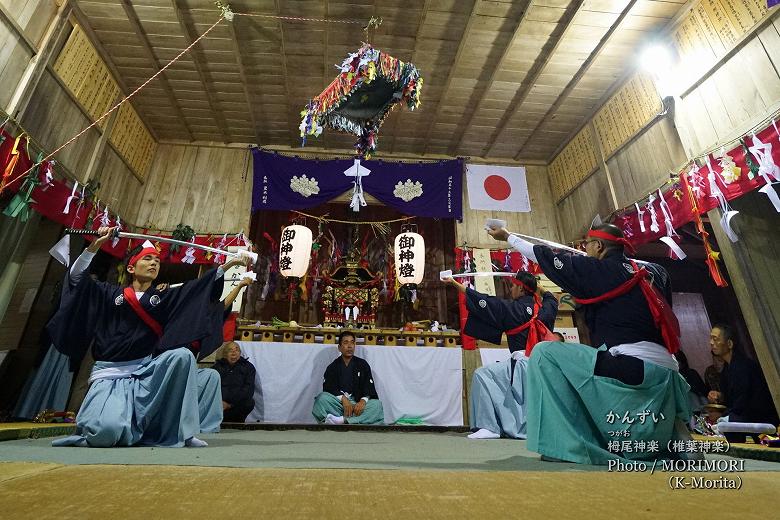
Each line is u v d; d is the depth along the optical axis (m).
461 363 5.66
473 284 6.40
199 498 0.75
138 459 1.45
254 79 5.77
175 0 4.66
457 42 5.26
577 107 6.23
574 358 1.74
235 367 4.86
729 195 3.89
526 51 5.36
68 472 0.96
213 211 6.47
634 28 4.90
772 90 3.63
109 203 5.46
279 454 1.77
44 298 4.64
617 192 5.72
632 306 1.75
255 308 7.23
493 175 7.30
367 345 5.63
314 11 4.84
